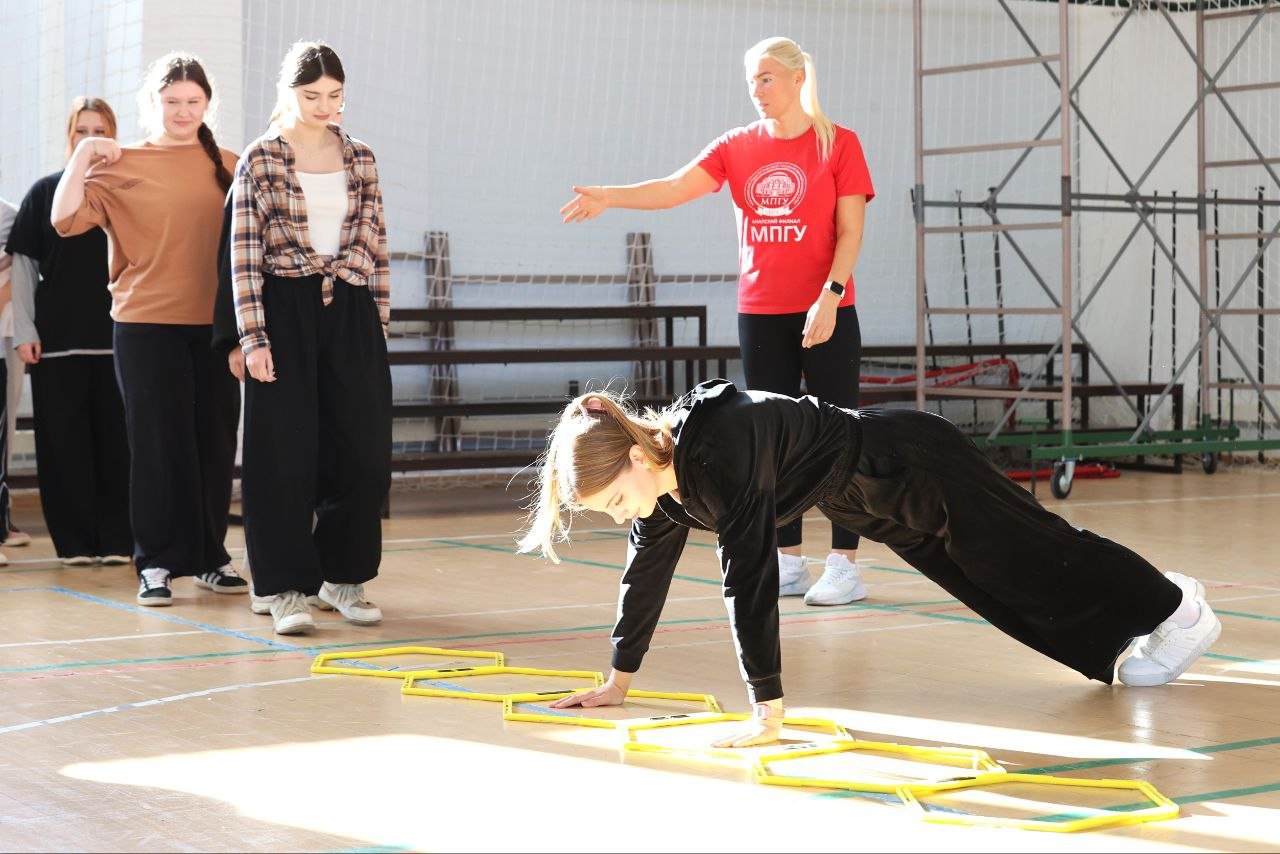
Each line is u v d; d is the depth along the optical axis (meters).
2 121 8.48
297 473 4.48
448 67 9.67
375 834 2.39
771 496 2.86
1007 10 8.84
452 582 5.57
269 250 4.46
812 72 4.88
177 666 3.93
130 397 5.07
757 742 2.95
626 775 2.77
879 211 11.44
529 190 10.04
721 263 10.79
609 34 10.23
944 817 2.45
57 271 5.86
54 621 4.69
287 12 8.96
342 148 4.56
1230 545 6.48
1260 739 3.06
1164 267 11.70
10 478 7.61
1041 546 3.37
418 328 9.70
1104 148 9.80
